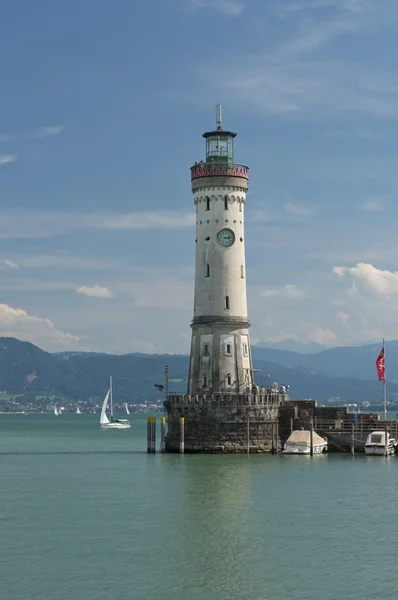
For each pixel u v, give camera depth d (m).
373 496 116.56
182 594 73.56
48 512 108.19
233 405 160.12
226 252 168.50
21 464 172.00
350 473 137.50
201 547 88.44
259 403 161.00
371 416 165.88
